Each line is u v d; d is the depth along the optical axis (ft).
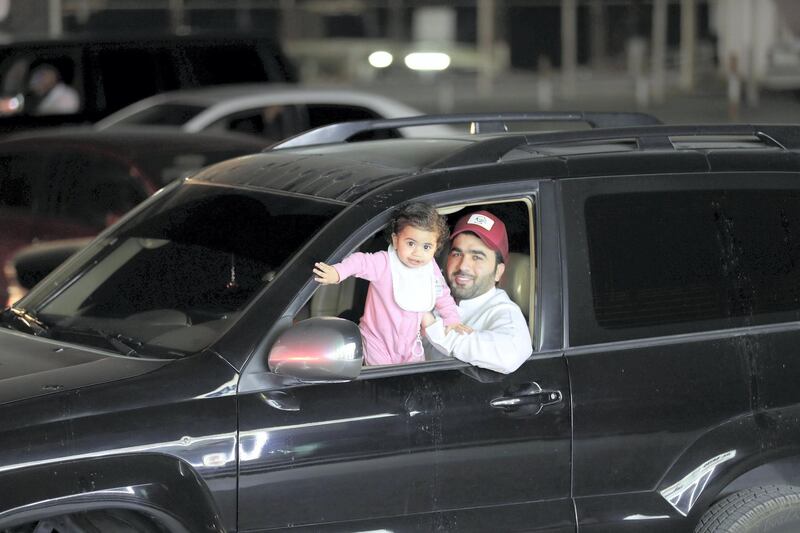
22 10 123.85
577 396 23.27
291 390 21.53
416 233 22.24
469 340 22.57
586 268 23.88
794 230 25.63
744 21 203.21
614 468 23.61
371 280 22.71
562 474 23.29
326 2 232.53
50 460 19.84
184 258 24.79
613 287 24.02
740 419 24.41
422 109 173.58
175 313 23.65
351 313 24.62
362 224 22.65
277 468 21.22
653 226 24.52
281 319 21.72
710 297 24.66
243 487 21.03
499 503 22.94
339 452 21.63
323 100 61.46
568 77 221.46
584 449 23.38
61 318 24.95
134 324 23.82
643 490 23.79
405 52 205.05
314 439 21.45
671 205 24.73
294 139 28.73
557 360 23.41
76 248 38.22
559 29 256.11
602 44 254.47
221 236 24.70
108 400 20.53
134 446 20.34
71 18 177.06
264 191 25.17
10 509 19.33
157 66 68.44
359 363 21.09
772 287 25.17
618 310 23.98
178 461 20.58
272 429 21.18
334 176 24.49
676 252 24.57
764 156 25.86
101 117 67.62
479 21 241.14
